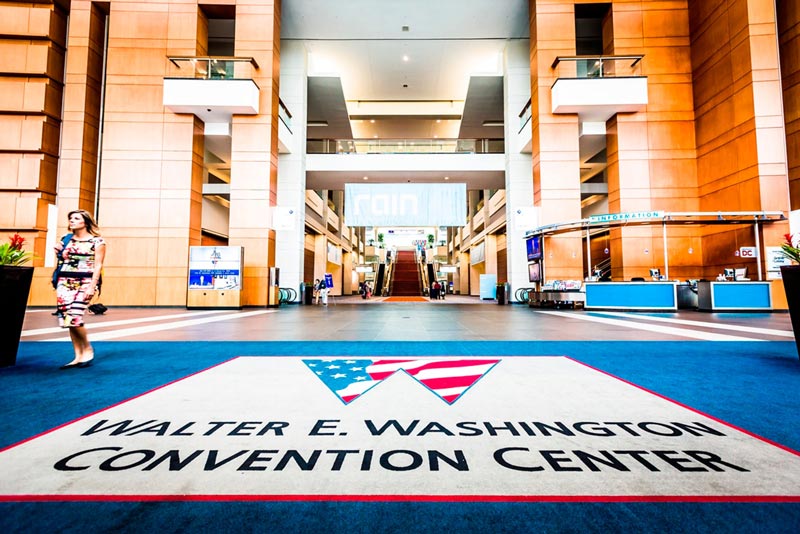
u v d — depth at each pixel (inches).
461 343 192.7
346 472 62.1
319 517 50.5
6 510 51.0
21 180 490.9
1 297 137.1
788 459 66.2
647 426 81.2
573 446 71.6
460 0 570.6
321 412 89.7
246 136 530.6
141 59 517.7
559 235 534.6
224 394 104.2
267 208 527.8
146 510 51.7
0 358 137.3
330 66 716.7
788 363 143.7
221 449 70.0
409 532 47.5
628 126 529.3
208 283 477.4
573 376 123.5
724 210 481.1
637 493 56.1
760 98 447.2
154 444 71.9
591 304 456.8
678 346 183.0
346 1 570.3
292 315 381.7
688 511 51.8
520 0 570.3
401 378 121.3
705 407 93.4
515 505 53.4
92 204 516.7
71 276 137.3
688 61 533.6
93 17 525.7
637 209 519.5
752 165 450.0
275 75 553.3
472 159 671.1
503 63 665.6
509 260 629.9
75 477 59.7
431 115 852.0
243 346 184.7
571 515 51.0
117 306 489.4
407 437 75.5
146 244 498.0
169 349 175.9
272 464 64.5
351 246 1311.5
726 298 419.5
